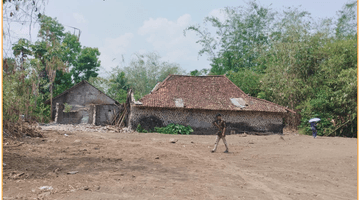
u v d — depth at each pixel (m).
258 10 41.50
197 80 28.27
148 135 20.16
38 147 10.47
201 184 5.96
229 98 26.48
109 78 48.25
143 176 6.53
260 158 10.13
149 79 51.78
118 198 4.69
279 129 25.73
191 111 24.70
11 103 12.56
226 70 42.25
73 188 5.17
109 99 34.38
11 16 7.49
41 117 28.86
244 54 41.53
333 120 26.58
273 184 6.22
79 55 43.81
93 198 4.61
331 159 9.73
